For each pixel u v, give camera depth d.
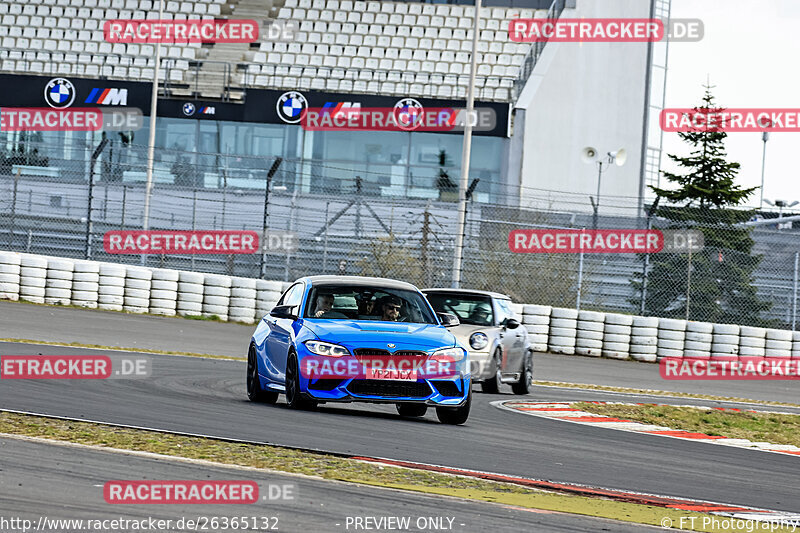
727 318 106.06
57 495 24.28
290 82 142.00
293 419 40.31
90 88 131.38
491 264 100.94
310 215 116.50
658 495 30.89
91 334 75.06
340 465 30.69
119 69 143.38
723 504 30.33
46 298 93.50
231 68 144.25
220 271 108.06
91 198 101.62
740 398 73.38
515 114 134.38
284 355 43.72
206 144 131.62
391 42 151.12
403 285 47.22
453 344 43.22
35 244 114.31
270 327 46.06
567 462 36.03
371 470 30.34
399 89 140.38
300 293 46.16
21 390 43.84
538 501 28.03
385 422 42.16
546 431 44.69
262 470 28.95
